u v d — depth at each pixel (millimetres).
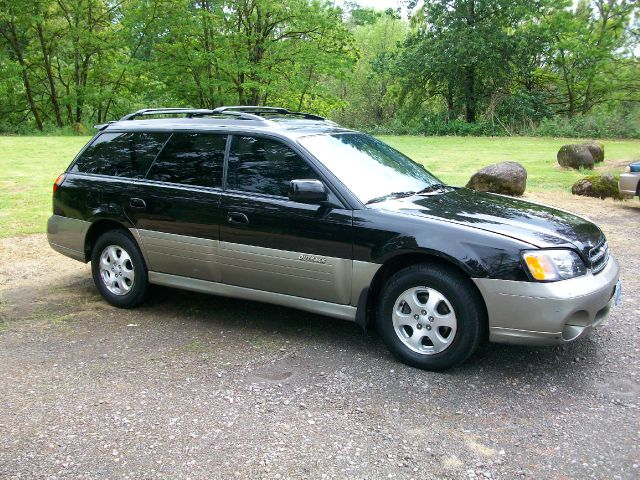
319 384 3785
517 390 3691
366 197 4250
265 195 4480
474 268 3668
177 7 30562
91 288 6027
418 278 3889
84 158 5633
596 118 32469
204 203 4688
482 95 39094
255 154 4625
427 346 3979
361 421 3328
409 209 4113
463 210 4191
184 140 5031
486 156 19984
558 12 34625
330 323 4930
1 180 12883
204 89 32656
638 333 4625
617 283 4078
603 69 32781
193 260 4828
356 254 4059
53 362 4172
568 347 4359
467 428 3252
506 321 3666
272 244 4375
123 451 3039
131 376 3928
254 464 2920
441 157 19625
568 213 4582
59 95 38438
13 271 6633
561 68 37094
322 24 29734
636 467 2877
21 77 33594
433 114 41375
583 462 2924
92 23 35125
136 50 33156
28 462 2945
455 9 36688
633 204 10773
